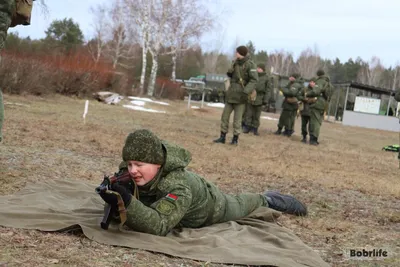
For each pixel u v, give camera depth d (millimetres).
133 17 35344
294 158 10594
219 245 3744
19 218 3773
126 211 3602
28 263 2941
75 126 11070
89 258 3178
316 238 4590
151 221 3697
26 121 10797
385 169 10562
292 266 3461
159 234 3781
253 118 16109
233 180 7195
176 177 3930
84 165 6824
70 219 3895
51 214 3893
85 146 8531
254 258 3508
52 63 20688
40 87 18500
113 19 44469
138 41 38938
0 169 5727
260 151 11023
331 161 10906
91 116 14531
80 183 5383
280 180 7621
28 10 5254
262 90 15688
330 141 17125
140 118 16391
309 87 15219
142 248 3502
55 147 8016
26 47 31500
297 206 5383
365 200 6742
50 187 5094
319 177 8234
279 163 9352
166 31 35406
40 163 6449
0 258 2953
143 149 3748
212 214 4332
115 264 3150
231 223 4465
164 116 19000
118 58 46938
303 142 15531
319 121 15141
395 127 31609
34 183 5207
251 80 11391
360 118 31672
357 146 16438
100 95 21844
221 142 11734
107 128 11562
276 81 35938
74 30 48031
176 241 3736
